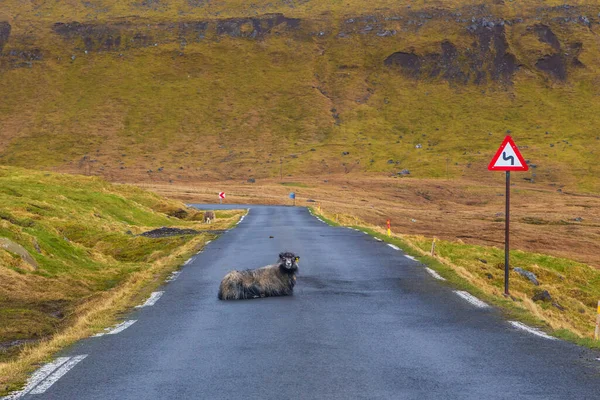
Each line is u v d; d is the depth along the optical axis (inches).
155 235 1499.8
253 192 5364.2
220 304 502.9
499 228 3233.3
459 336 378.0
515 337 374.6
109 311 488.7
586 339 366.9
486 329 399.5
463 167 7726.4
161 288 601.0
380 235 1245.7
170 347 357.1
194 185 6510.8
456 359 319.9
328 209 3718.0
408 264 755.4
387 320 430.0
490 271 1179.9
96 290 751.7
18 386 284.4
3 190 1852.9
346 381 279.7
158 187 5556.1
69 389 277.1
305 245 1018.1
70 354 346.9
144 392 269.0
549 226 3472.0
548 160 7755.9
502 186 6638.8
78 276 806.5
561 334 383.2
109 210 2018.9
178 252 956.0
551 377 283.6
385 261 786.8
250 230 1464.1
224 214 2578.7
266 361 319.0
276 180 7047.2
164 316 458.6
